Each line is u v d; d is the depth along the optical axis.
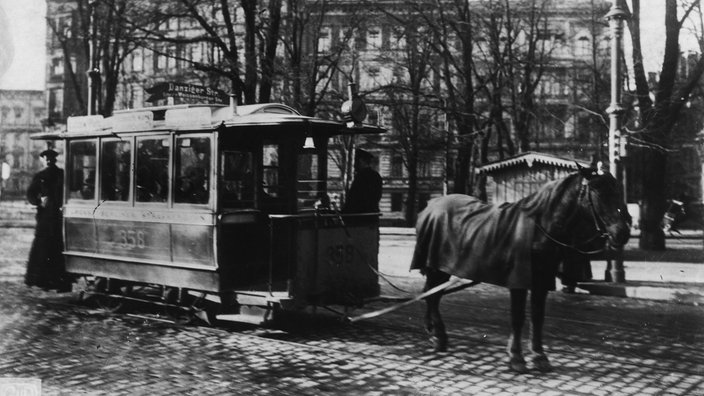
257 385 6.29
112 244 10.00
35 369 6.84
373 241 9.37
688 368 6.96
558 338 8.45
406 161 39.34
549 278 6.70
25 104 40.09
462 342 8.17
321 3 24.17
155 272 9.34
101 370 6.82
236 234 8.74
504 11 28.00
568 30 42.31
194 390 6.11
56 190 11.70
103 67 23.84
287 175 8.75
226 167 8.91
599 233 6.38
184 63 39.22
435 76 32.69
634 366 7.03
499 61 24.98
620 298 12.19
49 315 9.87
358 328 9.07
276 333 8.72
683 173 35.75
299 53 20.77
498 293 12.45
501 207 6.92
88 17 21.55
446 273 7.64
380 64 39.12
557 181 6.69
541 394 6.00
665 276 14.74
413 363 7.15
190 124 8.96
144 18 19.30
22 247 21.02
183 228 8.91
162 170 9.29
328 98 29.77
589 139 33.97
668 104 21.55
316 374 6.70
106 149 10.10
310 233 8.45
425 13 24.31
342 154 28.62
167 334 8.61
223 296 8.59
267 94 18.97
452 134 24.33
